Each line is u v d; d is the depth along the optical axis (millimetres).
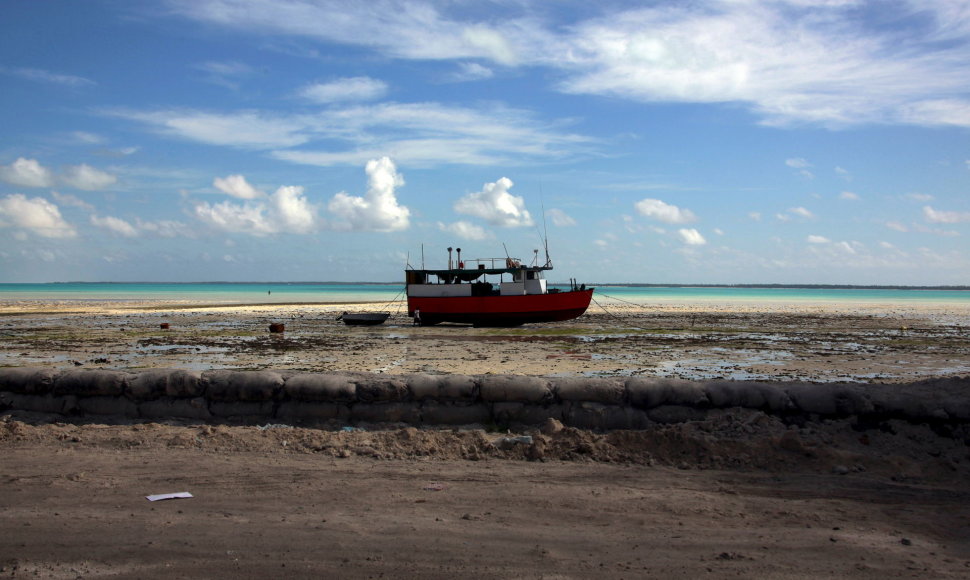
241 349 27094
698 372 20141
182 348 27297
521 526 5660
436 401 9344
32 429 8789
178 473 7086
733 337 34688
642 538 5426
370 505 6152
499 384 9266
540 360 23281
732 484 6867
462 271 44156
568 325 44844
